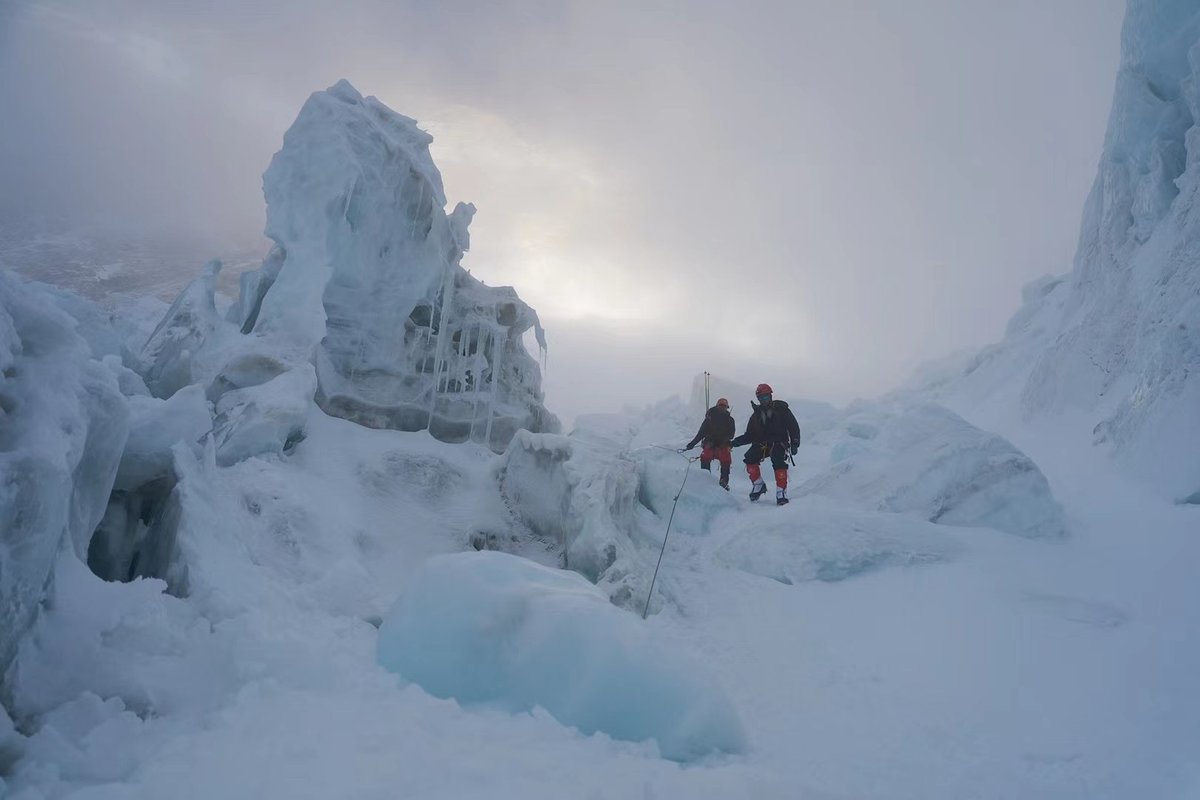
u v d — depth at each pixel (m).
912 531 8.43
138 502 6.73
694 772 4.03
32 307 4.31
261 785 3.26
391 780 3.43
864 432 18.91
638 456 10.47
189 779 3.30
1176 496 9.20
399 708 4.39
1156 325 12.27
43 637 4.22
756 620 7.29
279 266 11.70
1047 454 12.59
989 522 8.96
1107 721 4.93
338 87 11.86
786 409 10.62
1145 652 5.80
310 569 6.87
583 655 4.75
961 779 4.31
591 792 3.48
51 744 3.56
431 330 11.87
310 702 4.34
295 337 10.12
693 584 8.15
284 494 7.57
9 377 4.02
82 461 4.96
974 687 5.64
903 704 5.47
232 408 8.78
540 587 5.32
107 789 3.17
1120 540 8.49
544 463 9.54
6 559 3.66
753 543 8.54
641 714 4.59
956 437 9.82
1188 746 4.44
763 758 4.59
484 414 11.63
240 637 4.89
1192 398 9.98
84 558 5.11
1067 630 6.36
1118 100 15.49
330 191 10.66
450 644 4.99
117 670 4.26
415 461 9.83
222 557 5.99
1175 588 6.98
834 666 6.24
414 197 11.25
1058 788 4.16
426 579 5.50
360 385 11.01
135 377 8.56
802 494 10.73
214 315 11.05
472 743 4.07
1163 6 14.20
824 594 7.66
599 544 7.98
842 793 3.85
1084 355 13.96
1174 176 14.23
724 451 10.87
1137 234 14.84
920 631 6.67
